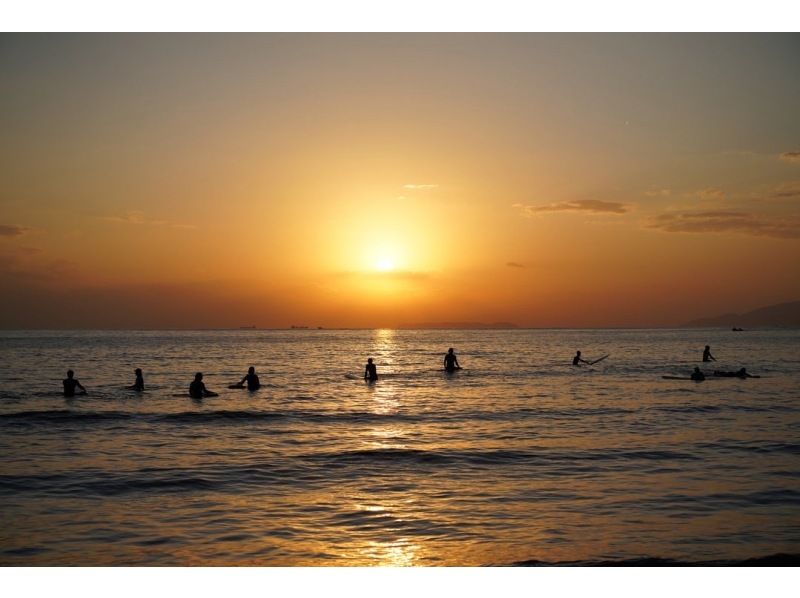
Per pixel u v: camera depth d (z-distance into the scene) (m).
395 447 20.67
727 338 173.12
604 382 43.31
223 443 21.36
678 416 27.27
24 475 16.77
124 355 88.06
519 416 27.56
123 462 18.38
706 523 12.88
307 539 12.12
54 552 11.37
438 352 100.06
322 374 52.66
